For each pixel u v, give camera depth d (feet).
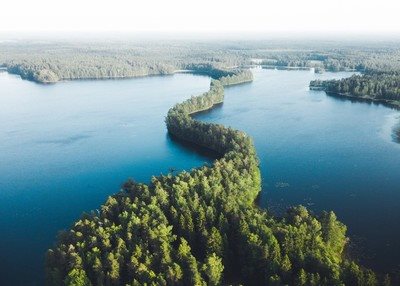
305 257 396.78
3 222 562.66
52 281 410.11
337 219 535.60
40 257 479.82
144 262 400.06
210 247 429.38
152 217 463.83
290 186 633.20
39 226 548.72
